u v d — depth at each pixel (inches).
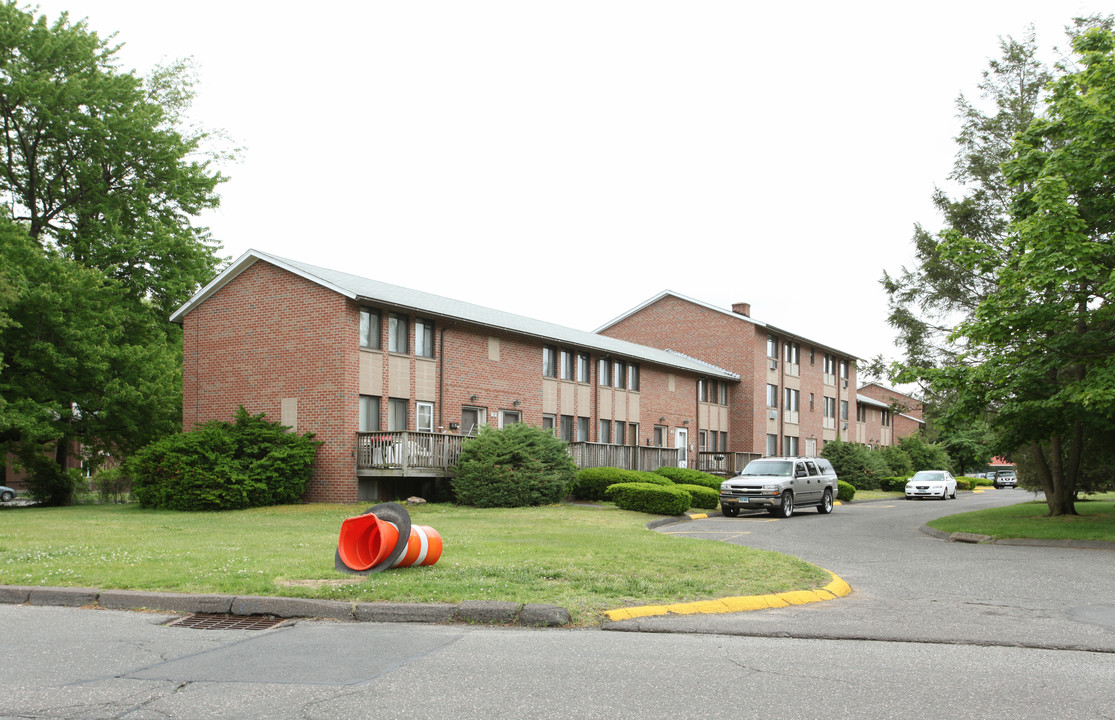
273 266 1012.5
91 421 1127.0
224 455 897.5
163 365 1144.8
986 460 2728.8
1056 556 583.5
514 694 220.8
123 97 1254.9
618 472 1129.4
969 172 1159.6
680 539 577.6
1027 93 1160.8
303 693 221.3
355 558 403.5
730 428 1764.3
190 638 290.5
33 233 1253.1
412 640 287.0
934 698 218.2
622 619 319.3
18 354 1050.7
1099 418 723.4
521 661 256.8
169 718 200.7
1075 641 287.4
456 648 274.5
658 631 304.2
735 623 313.9
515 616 316.2
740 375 1758.1
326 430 954.1
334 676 238.8
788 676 240.2
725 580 397.4
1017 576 470.9
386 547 389.4
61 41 1190.3
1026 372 708.0
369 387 974.4
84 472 1296.8
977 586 430.3
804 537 740.0
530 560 434.9
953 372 743.1
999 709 208.7
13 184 1215.6
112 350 1075.3
